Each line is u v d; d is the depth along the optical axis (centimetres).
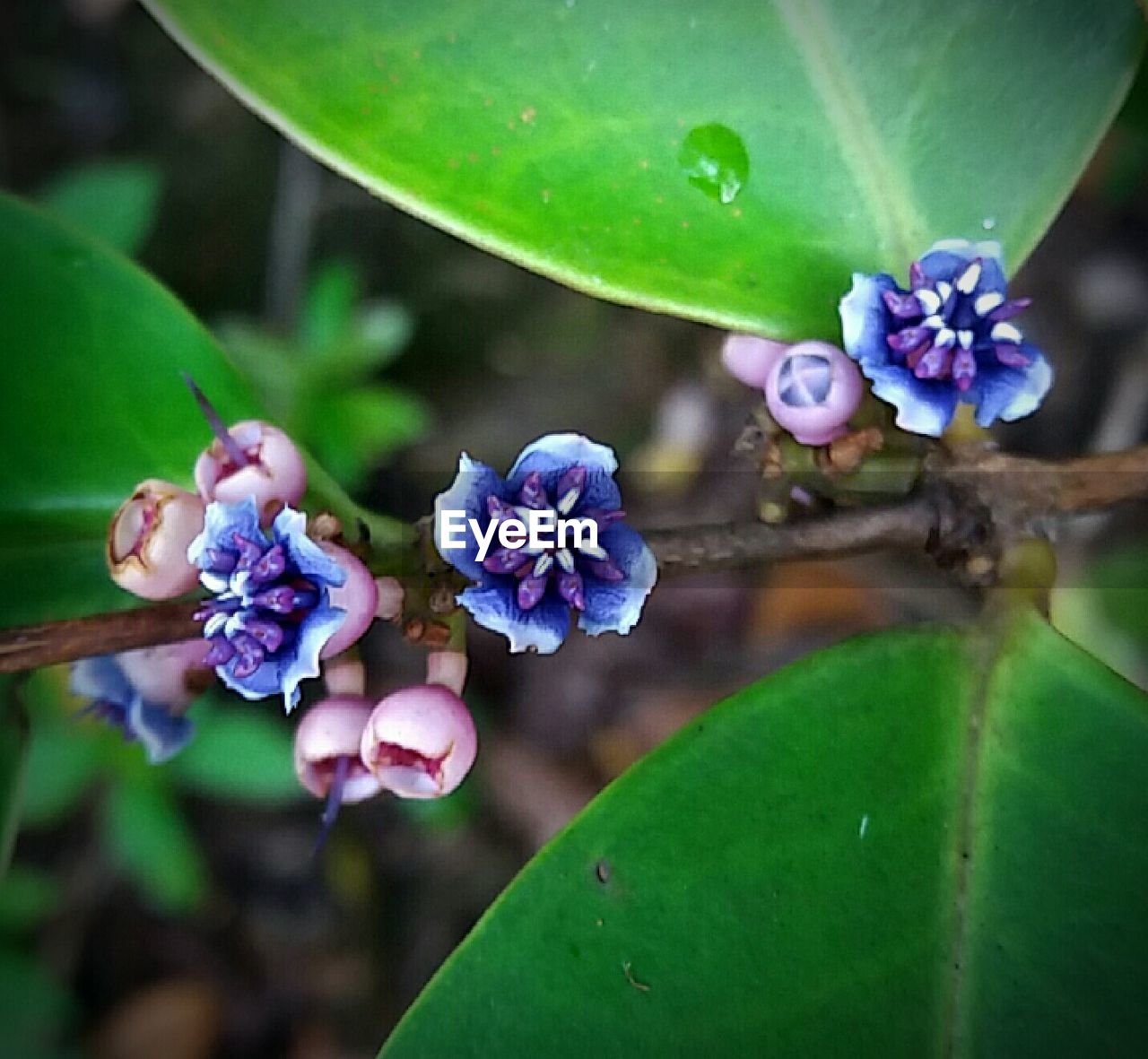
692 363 16
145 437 7
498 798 15
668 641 16
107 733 12
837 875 6
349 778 6
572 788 15
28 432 7
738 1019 6
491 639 16
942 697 6
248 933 16
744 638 15
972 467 6
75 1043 15
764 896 6
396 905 15
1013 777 6
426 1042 5
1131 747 6
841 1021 6
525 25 6
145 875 13
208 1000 15
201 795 16
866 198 6
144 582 5
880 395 6
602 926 6
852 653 6
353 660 6
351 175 6
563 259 6
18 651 5
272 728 13
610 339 16
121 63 17
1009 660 6
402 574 6
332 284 14
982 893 6
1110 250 15
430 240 16
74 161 16
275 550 5
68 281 7
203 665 6
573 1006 6
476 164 6
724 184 6
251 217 16
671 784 6
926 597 14
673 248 6
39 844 16
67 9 17
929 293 6
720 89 6
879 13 6
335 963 15
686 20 6
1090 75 6
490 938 6
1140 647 12
